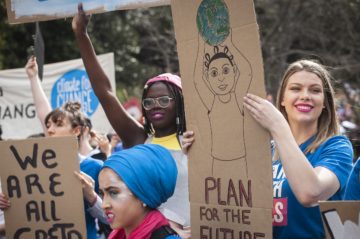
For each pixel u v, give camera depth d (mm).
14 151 4664
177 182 4859
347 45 18344
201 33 3975
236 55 3820
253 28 3713
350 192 4078
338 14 18312
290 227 4188
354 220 3646
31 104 10547
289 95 4344
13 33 20797
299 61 4438
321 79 4324
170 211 4816
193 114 4094
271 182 3760
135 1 4738
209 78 3971
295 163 3695
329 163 4055
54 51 21391
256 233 3844
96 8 4934
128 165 3717
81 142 6152
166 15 21562
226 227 3986
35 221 4637
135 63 22562
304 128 4355
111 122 5449
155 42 21562
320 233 4137
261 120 3740
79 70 10141
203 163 4078
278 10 19266
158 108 5062
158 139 5113
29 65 6957
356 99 16328
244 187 3885
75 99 10125
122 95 21875
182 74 4105
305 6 18875
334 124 4352
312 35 18922
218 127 3973
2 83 10594
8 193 4691
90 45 5258
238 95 3850
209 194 4059
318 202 3674
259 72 3727
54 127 6031
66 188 4582
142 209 3779
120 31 22172
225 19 3840
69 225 4586
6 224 4703
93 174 5152
